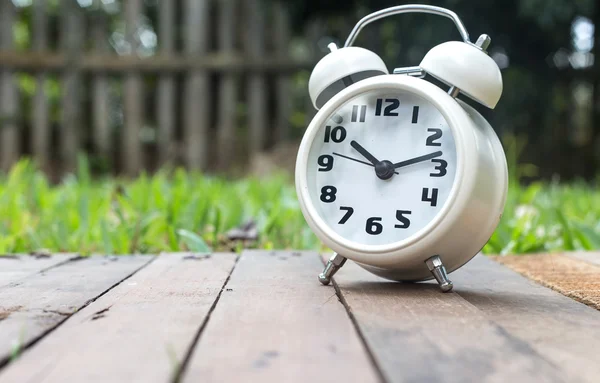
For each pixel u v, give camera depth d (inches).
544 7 65.2
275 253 25.1
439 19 71.4
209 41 77.2
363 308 16.0
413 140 17.9
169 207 30.9
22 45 86.3
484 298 17.8
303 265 22.3
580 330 14.8
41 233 31.6
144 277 20.0
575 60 83.0
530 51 77.4
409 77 18.1
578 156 78.8
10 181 45.3
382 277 19.3
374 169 18.1
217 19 78.5
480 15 70.9
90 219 31.2
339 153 18.5
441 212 17.1
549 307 16.8
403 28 74.8
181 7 80.5
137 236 28.2
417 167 17.7
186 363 12.5
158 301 16.7
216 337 13.7
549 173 77.8
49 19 81.1
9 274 20.7
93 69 74.6
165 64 74.5
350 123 18.5
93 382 11.5
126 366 12.1
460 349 13.0
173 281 19.3
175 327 14.4
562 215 28.8
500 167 17.7
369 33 75.9
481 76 17.5
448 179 17.4
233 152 76.0
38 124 75.0
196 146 75.0
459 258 18.1
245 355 12.6
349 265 22.2
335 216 18.3
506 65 79.4
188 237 27.0
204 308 16.0
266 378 11.6
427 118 17.9
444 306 16.2
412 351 12.9
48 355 12.7
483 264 23.2
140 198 37.0
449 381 11.6
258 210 34.8
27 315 15.3
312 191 18.6
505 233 28.6
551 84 79.4
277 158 71.9
